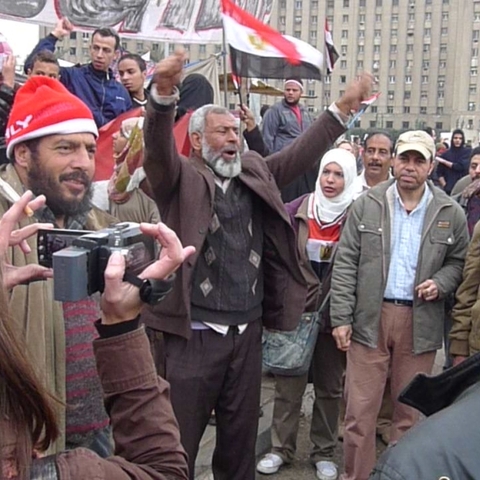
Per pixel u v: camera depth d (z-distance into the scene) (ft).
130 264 4.25
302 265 12.57
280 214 10.08
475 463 4.19
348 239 11.91
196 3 17.88
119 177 11.23
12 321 3.52
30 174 6.85
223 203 9.80
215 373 9.85
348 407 11.94
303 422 15.52
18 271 4.55
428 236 11.60
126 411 4.22
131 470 4.03
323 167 13.07
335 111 10.49
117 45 16.92
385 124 272.92
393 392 12.03
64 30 16.38
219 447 10.52
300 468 13.46
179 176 9.49
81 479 3.73
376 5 267.80
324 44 17.75
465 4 263.90
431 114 269.85
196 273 9.67
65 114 6.80
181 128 13.83
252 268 10.06
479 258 11.25
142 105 18.04
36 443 3.69
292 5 262.88
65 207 6.88
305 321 12.53
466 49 263.70
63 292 3.93
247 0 19.71
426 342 11.69
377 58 271.08
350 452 11.91
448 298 12.71
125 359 4.22
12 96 10.64
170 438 4.26
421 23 267.59
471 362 4.97
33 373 3.50
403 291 11.67
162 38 17.66
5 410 3.42
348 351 12.05
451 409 4.55
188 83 16.83
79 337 6.95
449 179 33.60
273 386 16.37
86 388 6.98
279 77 14.84
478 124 264.72
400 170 11.58
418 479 4.18
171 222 9.56
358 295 11.80
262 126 22.36
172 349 9.80
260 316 10.36
